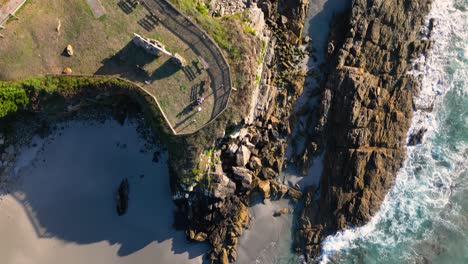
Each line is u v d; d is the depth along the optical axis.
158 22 41.47
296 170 48.81
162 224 47.28
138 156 46.97
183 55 41.62
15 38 40.53
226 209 46.38
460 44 49.38
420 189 48.53
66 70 41.03
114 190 46.94
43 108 42.62
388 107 47.59
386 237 48.19
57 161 46.66
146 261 46.72
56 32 41.00
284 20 47.97
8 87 40.12
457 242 48.22
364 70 47.78
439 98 49.16
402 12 47.97
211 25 42.03
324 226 48.03
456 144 49.00
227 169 46.66
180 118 42.28
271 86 47.38
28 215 46.28
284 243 48.28
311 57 48.81
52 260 46.16
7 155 46.28
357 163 46.94
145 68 41.56
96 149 46.91
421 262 47.97
